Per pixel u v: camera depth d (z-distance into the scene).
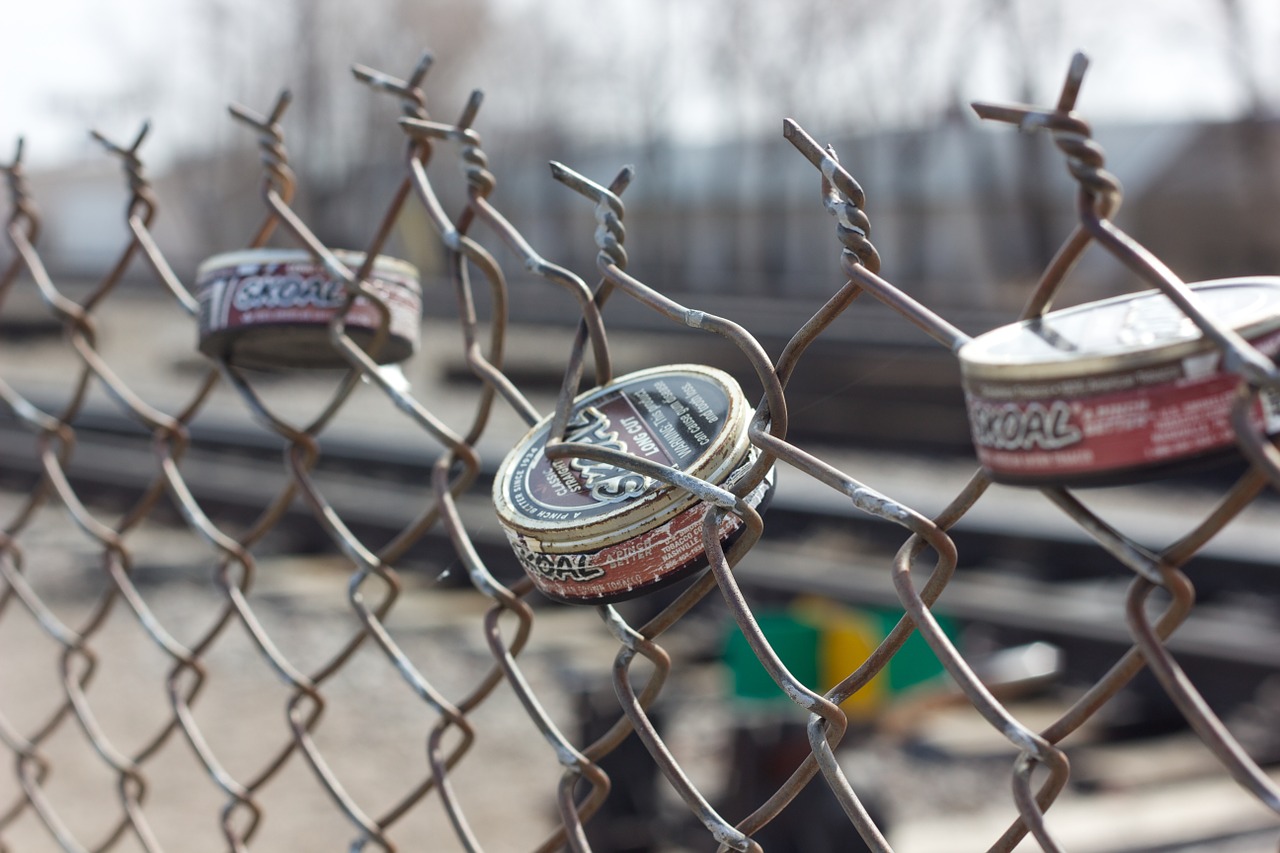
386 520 7.38
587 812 1.17
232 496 8.01
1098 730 4.70
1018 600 5.89
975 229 26.52
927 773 4.16
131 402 1.78
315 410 11.90
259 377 13.21
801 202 29.17
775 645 3.06
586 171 32.72
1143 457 0.68
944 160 26.86
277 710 4.71
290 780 4.09
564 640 5.43
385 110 23.69
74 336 1.84
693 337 13.21
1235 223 24.59
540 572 1.05
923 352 11.87
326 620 5.83
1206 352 0.66
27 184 1.90
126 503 8.38
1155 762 4.44
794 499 7.36
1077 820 3.43
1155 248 25.36
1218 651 4.96
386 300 1.37
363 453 9.22
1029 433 0.72
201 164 30.58
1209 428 0.67
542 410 11.82
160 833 3.70
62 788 3.95
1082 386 0.70
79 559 6.87
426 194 1.27
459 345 14.08
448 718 1.37
